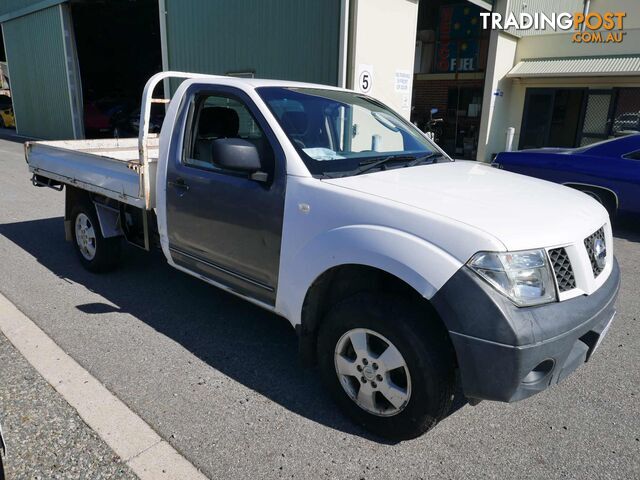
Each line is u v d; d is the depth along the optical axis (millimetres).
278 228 3152
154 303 4535
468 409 3133
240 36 11164
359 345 2803
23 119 21391
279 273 3193
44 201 8641
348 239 2760
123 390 3205
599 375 3557
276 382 3357
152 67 25906
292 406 3105
